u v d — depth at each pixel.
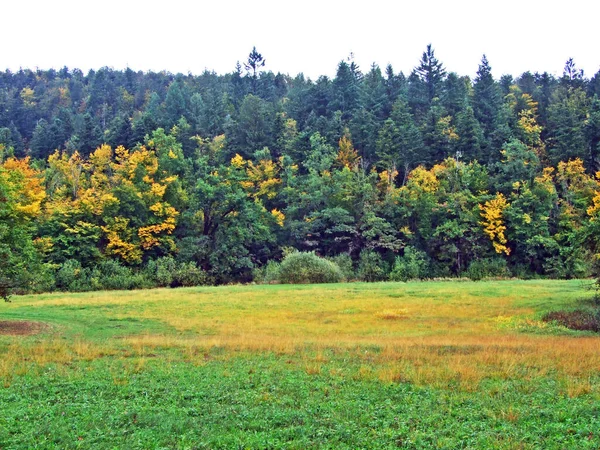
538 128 106.06
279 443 11.12
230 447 11.00
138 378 16.92
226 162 108.88
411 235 88.88
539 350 21.89
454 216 88.62
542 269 83.44
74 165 88.00
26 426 12.17
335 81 136.88
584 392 14.96
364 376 17.09
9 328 29.30
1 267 32.12
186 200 89.25
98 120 154.38
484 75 130.88
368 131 110.06
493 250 86.00
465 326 33.44
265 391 15.36
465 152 102.75
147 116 110.44
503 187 89.69
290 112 131.12
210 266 82.19
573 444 10.88
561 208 86.25
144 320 34.78
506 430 11.84
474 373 17.09
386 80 149.88
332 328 32.59
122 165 88.50
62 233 76.50
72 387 15.66
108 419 12.74
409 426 12.27
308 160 101.25
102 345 23.42
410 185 92.50
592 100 114.81
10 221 32.91
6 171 33.50
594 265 38.28
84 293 51.47
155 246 83.50
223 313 38.28
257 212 91.06
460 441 11.16
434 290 48.41
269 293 48.53
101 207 79.62
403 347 23.09
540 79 152.75
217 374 17.52
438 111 117.81
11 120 149.00
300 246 92.06
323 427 12.13
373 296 45.78
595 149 98.12
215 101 145.50
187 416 13.01
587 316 34.19
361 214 91.38
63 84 198.38
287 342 24.53
